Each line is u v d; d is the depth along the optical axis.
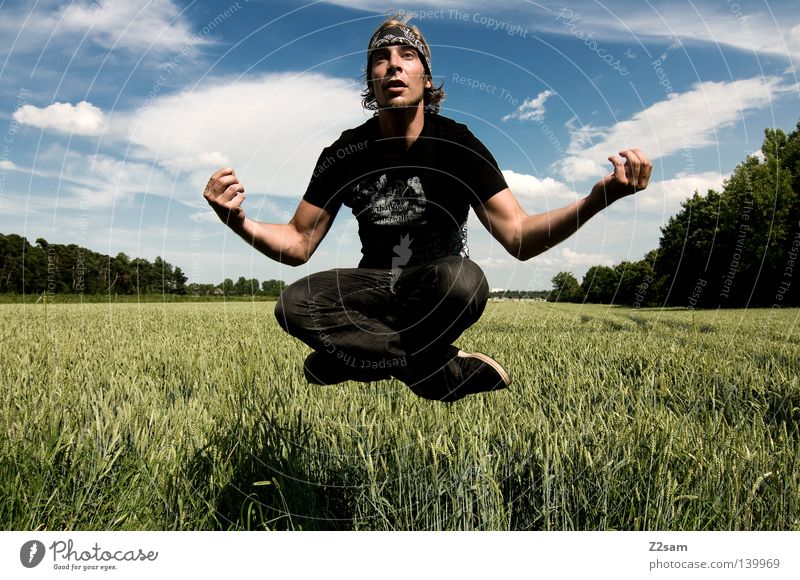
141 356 7.13
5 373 5.48
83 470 2.98
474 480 2.91
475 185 2.57
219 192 2.38
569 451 3.12
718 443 3.32
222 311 23.06
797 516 2.85
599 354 6.78
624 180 1.94
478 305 2.36
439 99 2.97
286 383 4.82
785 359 7.30
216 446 3.25
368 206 2.74
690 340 8.00
